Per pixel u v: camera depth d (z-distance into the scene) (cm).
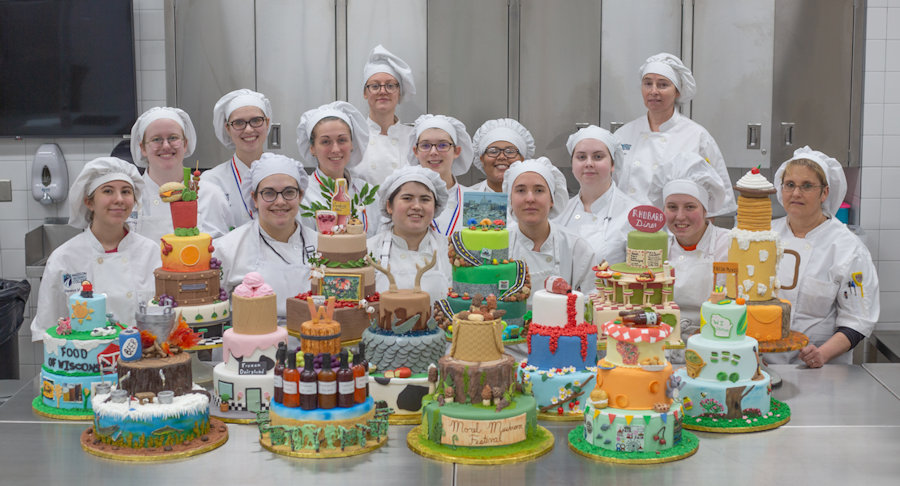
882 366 333
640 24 546
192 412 254
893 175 551
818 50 544
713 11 544
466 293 300
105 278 350
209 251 313
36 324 347
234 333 280
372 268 310
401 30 550
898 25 541
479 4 547
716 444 257
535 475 235
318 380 251
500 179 425
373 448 251
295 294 357
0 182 564
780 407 283
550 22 548
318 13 549
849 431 266
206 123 559
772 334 292
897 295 557
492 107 555
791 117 549
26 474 236
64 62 553
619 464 242
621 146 461
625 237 395
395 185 335
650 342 249
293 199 352
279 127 559
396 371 273
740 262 298
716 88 550
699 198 352
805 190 375
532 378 274
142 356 262
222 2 548
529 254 354
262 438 257
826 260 381
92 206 346
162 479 232
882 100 546
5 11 548
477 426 247
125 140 559
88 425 273
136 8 559
